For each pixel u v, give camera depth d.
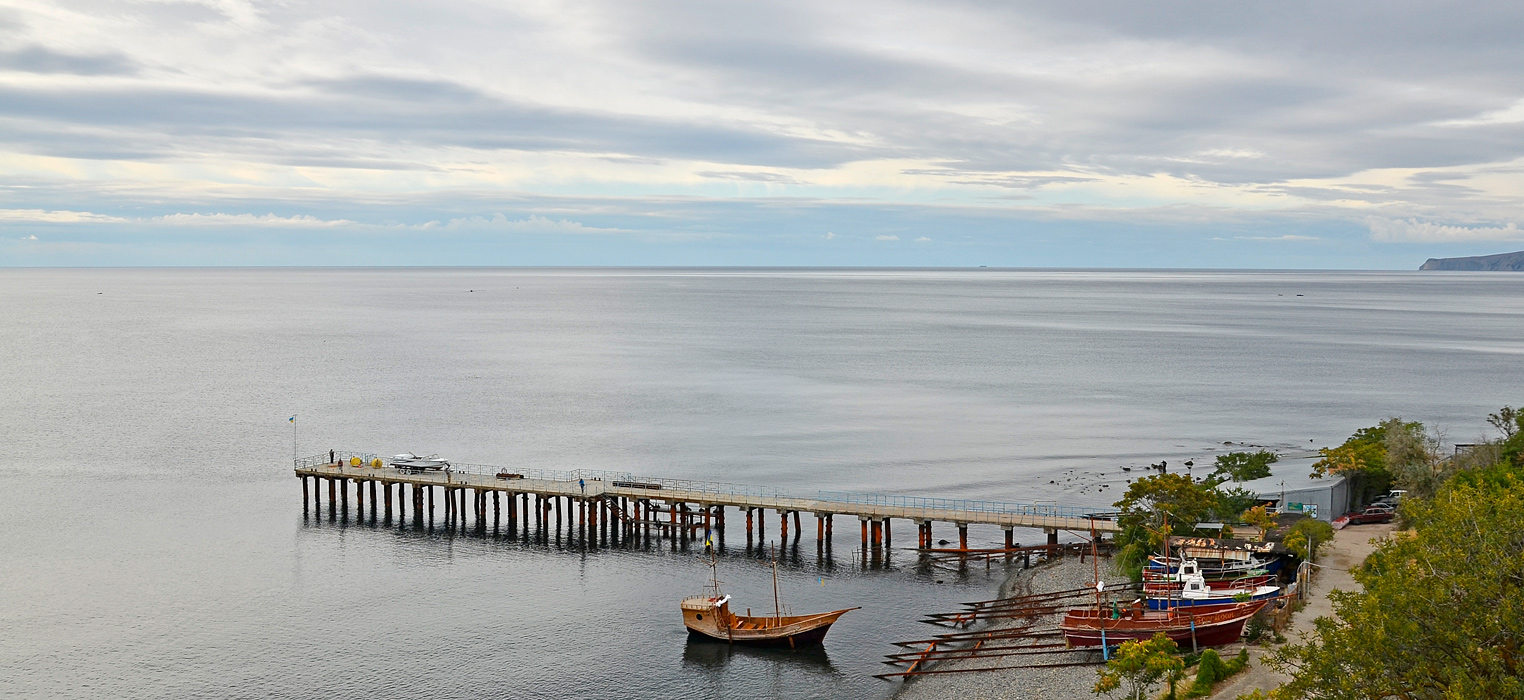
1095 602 80.94
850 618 83.31
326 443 149.25
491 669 72.88
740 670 73.12
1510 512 47.50
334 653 75.31
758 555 100.62
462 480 112.81
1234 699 57.56
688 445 149.25
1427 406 186.00
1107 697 62.22
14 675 70.94
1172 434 159.38
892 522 112.56
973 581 92.44
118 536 103.44
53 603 84.62
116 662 73.25
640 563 97.81
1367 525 98.19
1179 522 90.19
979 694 66.69
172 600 85.81
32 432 154.50
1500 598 44.12
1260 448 147.75
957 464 137.75
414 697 68.38
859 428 162.50
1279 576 80.50
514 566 96.69
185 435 153.38
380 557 98.88
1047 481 129.00
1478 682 40.62
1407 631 43.34
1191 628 67.81
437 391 198.50
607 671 72.94
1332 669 44.75
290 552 99.88
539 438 154.00
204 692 68.62
